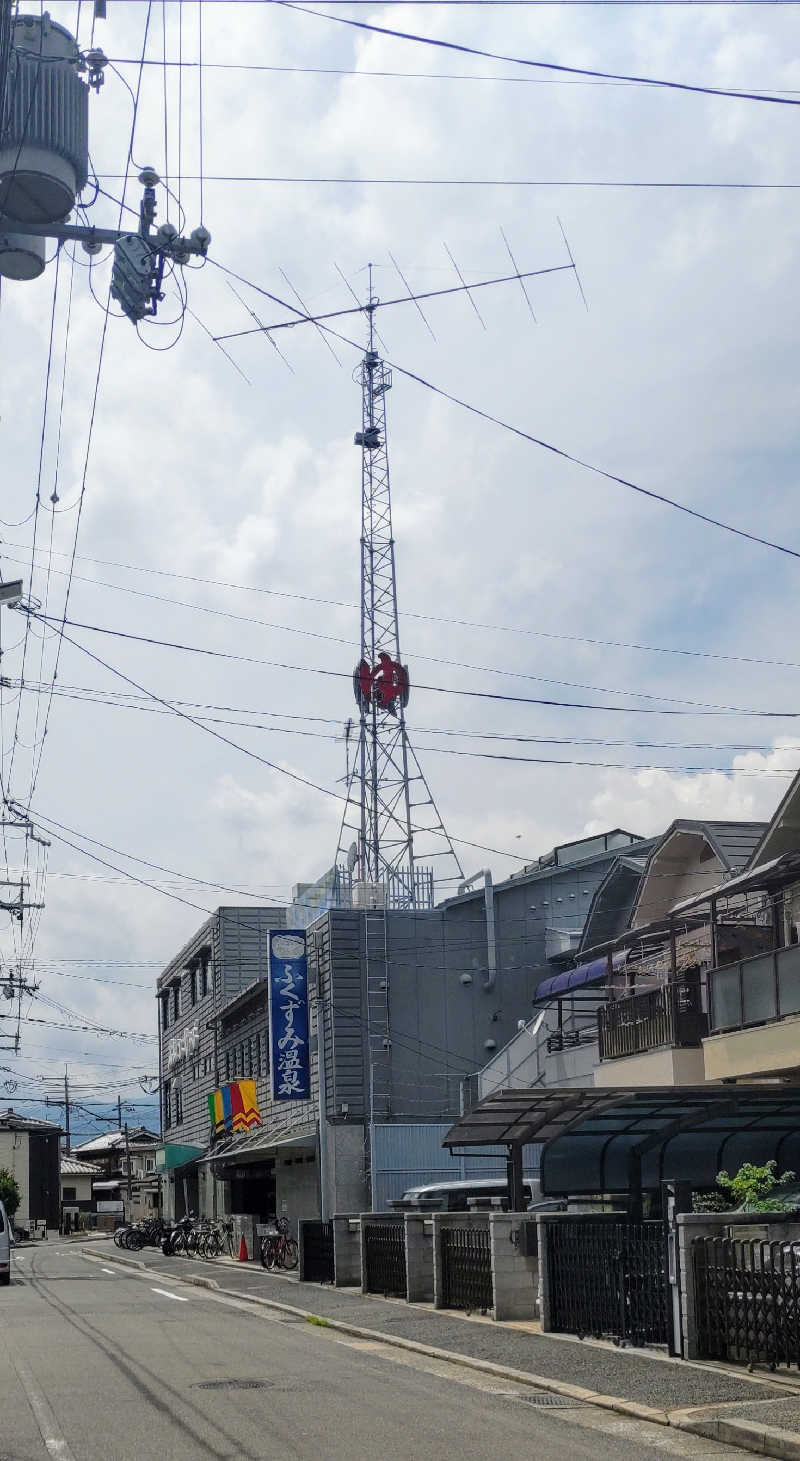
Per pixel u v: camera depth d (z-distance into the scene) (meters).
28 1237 79.25
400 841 40.81
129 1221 78.38
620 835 45.31
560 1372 13.15
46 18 12.14
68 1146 115.31
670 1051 25.64
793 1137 21.81
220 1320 20.09
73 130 12.20
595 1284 15.45
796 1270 12.03
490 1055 39.16
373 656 41.31
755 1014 23.14
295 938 39.06
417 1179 37.38
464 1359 14.32
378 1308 20.20
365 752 41.44
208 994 55.84
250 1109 45.38
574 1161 21.06
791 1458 9.38
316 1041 39.78
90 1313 21.47
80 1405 11.70
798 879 23.55
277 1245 32.97
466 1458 9.40
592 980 31.39
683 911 26.56
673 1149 21.44
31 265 12.72
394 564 41.28
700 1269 13.48
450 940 39.84
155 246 12.70
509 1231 17.88
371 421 41.31
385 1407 11.63
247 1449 9.68
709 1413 10.71
